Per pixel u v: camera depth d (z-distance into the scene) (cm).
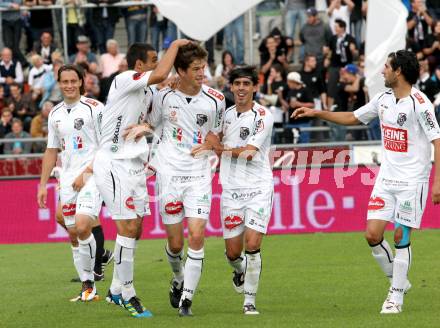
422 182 3014
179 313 3045
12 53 7119
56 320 3058
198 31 4075
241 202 3117
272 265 4303
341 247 4838
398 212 3031
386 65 3000
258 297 3462
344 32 6644
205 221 3042
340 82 6325
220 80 6388
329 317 2978
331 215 5481
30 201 5562
